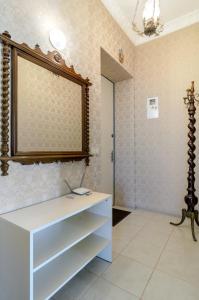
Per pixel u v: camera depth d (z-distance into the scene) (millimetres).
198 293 1311
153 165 2969
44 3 1482
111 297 1276
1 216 1156
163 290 1336
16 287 1022
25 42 1327
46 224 1039
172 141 2785
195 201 2242
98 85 2164
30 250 939
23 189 1331
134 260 1685
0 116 1173
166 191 2857
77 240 1300
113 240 2045
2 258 1113
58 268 1293
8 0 1220
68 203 1441
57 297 1273
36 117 1419
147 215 2807
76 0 1830
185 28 2656
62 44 1648
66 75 1677
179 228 2355
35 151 1404
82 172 1928
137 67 3104
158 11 1575
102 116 2977
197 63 2574
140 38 3016
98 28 2174
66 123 1708
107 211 1687
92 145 2090
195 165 2422
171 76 2781
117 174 3287
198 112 2557
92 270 1546
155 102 2934
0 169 1183
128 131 3156
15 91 1240
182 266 1602
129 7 2449
